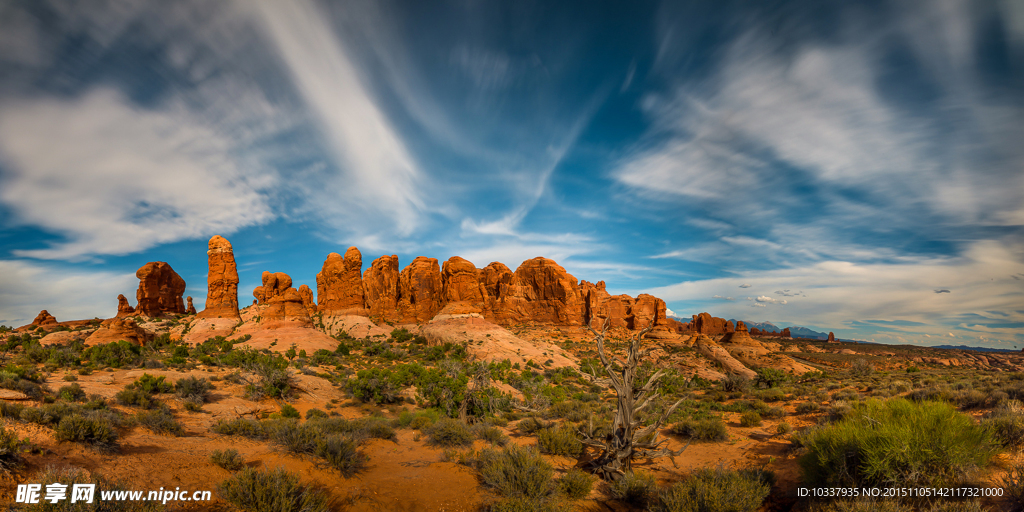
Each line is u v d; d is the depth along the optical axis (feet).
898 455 23.50
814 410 68.08
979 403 51.55
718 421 59.21
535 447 47.73
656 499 32.42
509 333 256.73
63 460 26.91
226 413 71.77
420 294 311.88
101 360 104.73
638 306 407.64
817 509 24.93
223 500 26.03
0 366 78.89
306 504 25.67
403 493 32.71
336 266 316.19
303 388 104.53
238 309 258.57
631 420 38.78
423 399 97.81
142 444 36.06
